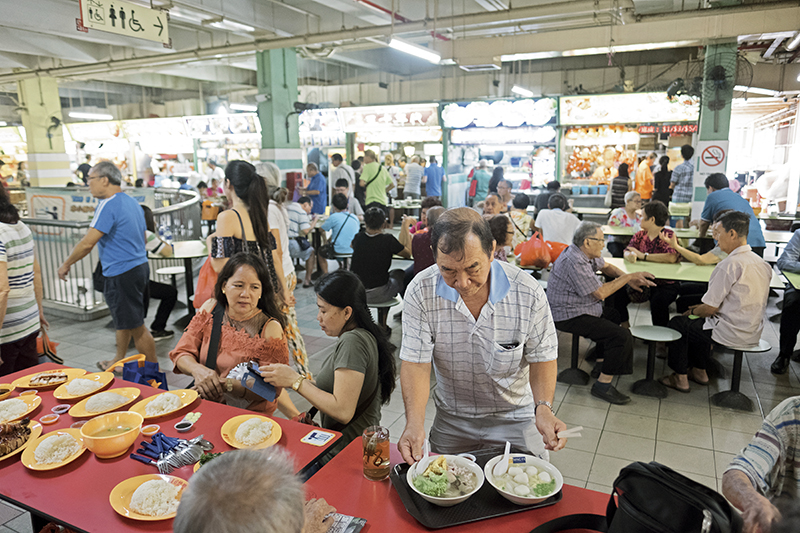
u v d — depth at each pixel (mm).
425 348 1917
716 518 1105
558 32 7582
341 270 2256
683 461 3121
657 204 5062
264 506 806
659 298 4918
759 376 4359
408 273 5754
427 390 1912
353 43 9492
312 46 9703
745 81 10289
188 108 16344
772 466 1397
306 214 7320
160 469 1707
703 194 7770
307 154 12297
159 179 14438
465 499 1503
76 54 10117
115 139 14750
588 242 3877
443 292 1866
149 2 5996
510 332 1869
